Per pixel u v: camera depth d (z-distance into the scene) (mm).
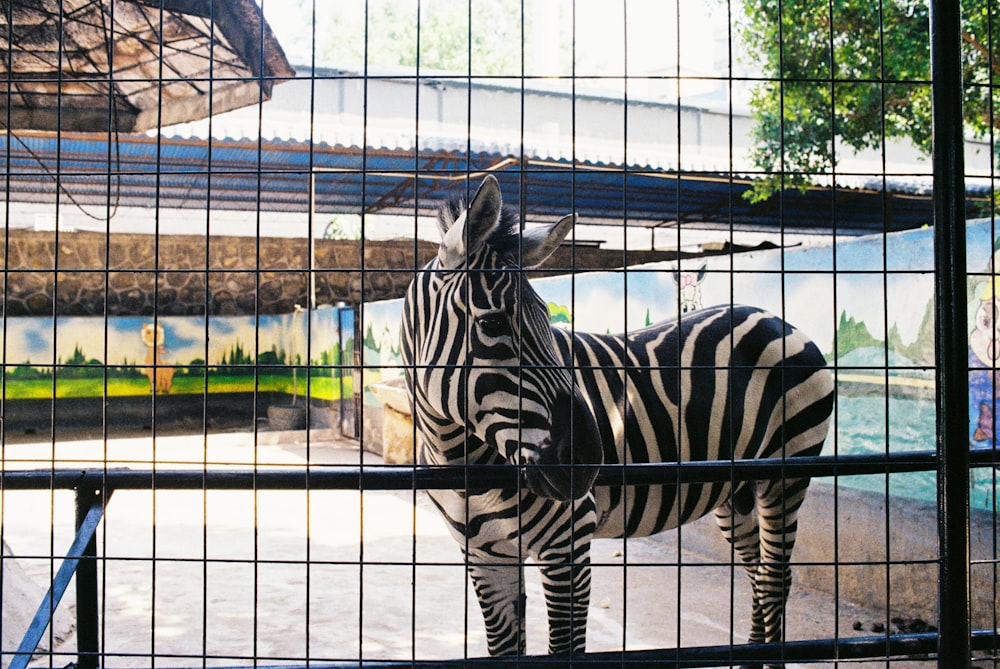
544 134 12906
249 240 14039
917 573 4125
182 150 8766
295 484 1648
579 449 2125
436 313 2396
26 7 4125
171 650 3895
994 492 1639
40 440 11906
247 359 14172
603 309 6973
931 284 4305
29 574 5117
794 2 6402
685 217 10578
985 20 5473
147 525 6816
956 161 1439
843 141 6805
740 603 4496
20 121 5395
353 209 11211
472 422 2309
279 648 3922
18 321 12898
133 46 4832
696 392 3152
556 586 2549
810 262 5078
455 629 4191
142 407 13641
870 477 4426
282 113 11562
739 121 13305
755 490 3387
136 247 13664
